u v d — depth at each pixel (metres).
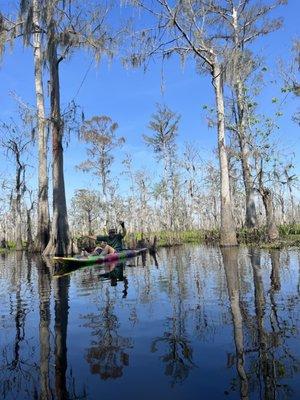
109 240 19.52
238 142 26.81
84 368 4.20
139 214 57.06
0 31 22.72
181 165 46.41
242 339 4.82
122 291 8.88
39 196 28.06
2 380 3.98
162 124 43.66
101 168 49.12
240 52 21.88
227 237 22.88
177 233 35.06
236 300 7.10
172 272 12.08
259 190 22.94
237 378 3.72
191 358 4.30
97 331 5.57
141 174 51.94
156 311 6.61
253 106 23.56
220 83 22.52
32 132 26.64
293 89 23.11
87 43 22.52
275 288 8.06
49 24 21.75
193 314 6.23
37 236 28.05
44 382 3.89
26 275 13.50
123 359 4.40
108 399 3.45
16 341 5.29
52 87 23.44
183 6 20.50
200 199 49.81
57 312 6.98
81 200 53.34
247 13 24.47
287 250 17.53
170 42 21.48
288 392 3.37
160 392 3.52
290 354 4.20
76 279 11.58
